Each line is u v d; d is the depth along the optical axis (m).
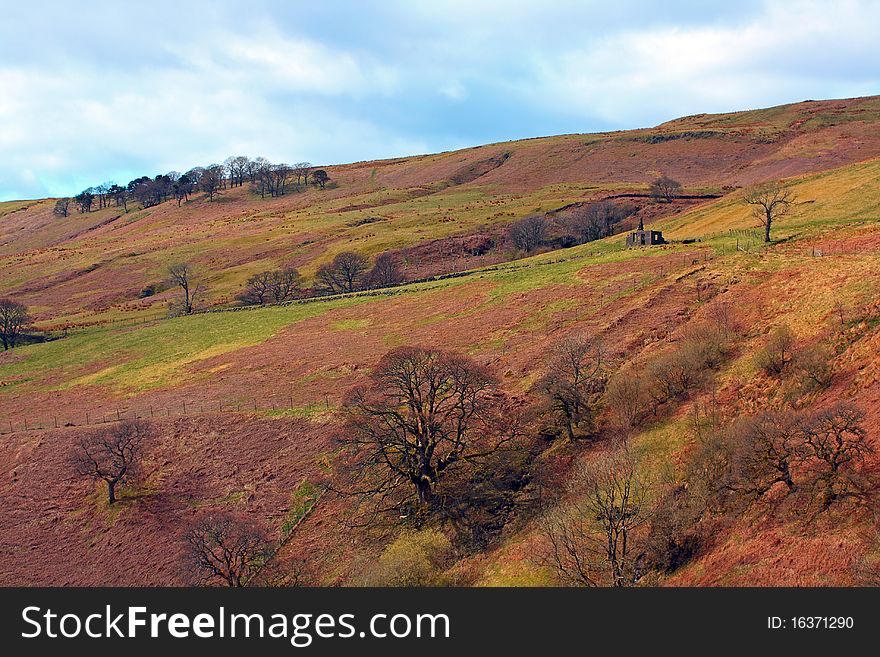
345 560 48.56
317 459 61.28
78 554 56.44
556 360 60.34
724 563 34.31
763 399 46.94
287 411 70.56
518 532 46.41
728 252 85.00
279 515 55.62
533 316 82.44
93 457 66.56
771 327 56.25
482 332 81.56
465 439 57.72
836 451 36.00
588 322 74.88
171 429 70.44
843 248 74.81
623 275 87.94
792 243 81.75
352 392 65.94
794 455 37.81
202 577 48.31
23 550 57.72
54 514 61.84
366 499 54.56
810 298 58.56
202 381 85.62
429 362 59.34
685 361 54.03
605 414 55.41
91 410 82.25
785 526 34.38
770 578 31.55
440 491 52.38
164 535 56.34
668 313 69.62
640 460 46.38
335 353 86.19
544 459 53.19
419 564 42.69
